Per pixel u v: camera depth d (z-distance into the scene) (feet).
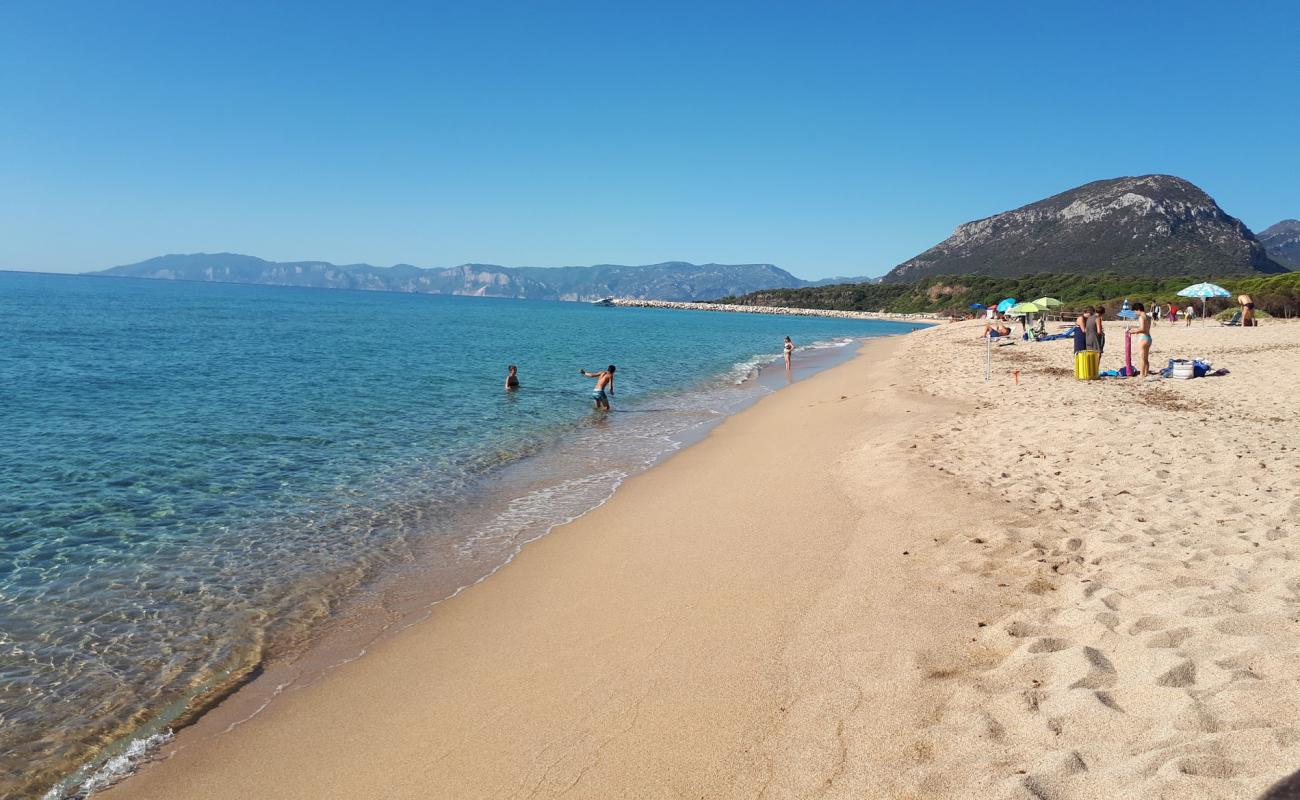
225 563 25.84
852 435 44.04
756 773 12.18
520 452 45.03
